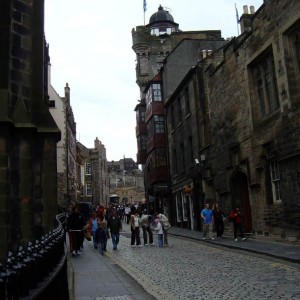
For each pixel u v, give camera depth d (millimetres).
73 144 54875
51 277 5227
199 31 47688
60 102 43688
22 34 11633
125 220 45594
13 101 11070
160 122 36969
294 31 15375
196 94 27562
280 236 16359
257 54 18016
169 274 11047
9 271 3752
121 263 13719
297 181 14953
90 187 76062
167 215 36969
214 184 23859
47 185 11859
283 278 9578
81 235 17562
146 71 55531
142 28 55844
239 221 18750
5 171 10039
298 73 15258
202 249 16875
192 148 28766
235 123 20719
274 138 16625
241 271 10898
